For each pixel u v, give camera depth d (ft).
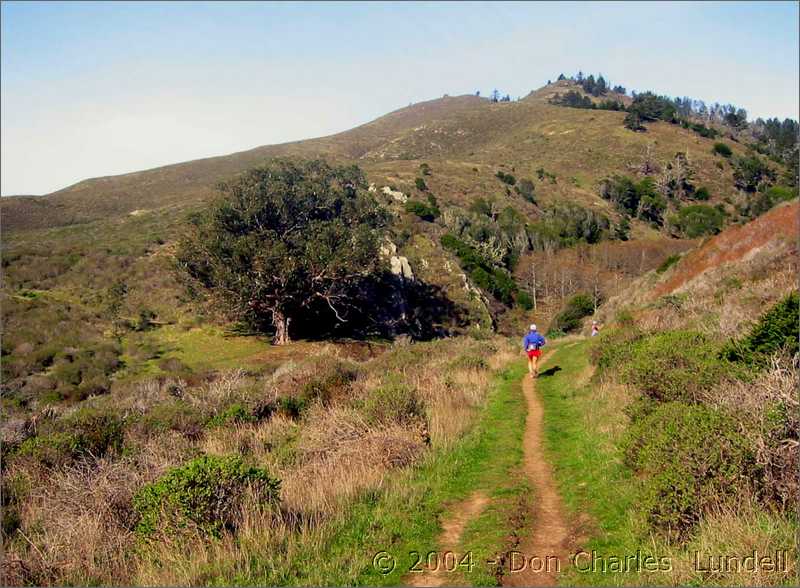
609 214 327.06
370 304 161.99
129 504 26.84
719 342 41.78
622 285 225.35
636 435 27.02
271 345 136.98
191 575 20.22
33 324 125.90
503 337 177.17
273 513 24.12
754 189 354.13
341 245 136.56
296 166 173.37
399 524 24.06
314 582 19.61
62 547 23.44
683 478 21.27
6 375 102.47
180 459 33.96
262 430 46.52
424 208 255.50
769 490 20.95
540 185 364.99
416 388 46.29
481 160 423.64
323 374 63.05
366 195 163.22
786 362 28.45
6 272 149.79
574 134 455.63
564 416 42.19
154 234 192.24
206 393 57.82
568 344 96.89
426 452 33.09
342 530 23.66
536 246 275.18
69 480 28.73
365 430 35.88
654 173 377.91
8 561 22.33
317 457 34.35
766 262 76.18
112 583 21.29
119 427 46.11
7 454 38.60
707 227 294.66
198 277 138.72
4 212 251.19
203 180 385.50
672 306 76.38
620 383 41.29
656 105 480.64
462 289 190.80
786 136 424.05
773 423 22.26
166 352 128.26
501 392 53.31
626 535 21.91
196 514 22.99
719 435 22.34
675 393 32.04
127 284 155.43
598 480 27.55
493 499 26.76
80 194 326.85
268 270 129.90
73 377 104.01
